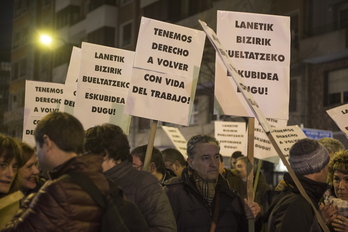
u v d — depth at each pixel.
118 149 3.43
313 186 3.55
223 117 22.30
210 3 24.41
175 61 4.43
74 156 2.74
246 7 21.98
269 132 3.44
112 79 4.90
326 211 3.69
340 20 20.45
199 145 4.04
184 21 25.64
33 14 40.50
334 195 4.11
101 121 4.82
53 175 2.63
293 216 3.39
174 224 3.47
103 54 4.89
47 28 39.41
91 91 4.82
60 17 37.78
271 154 5.71
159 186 3.54
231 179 7.11
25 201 2.73
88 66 4.83
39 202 2.52
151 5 28.69
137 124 28.36
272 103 4.41
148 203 3.41
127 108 4.25
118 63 4.93
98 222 2.61
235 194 4.13
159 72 4.36
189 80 4.47
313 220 3.41
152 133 4.29
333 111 5.04
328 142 5.25
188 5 25.86
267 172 20.34
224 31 4.45
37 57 40.00
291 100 21.52
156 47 4.38
